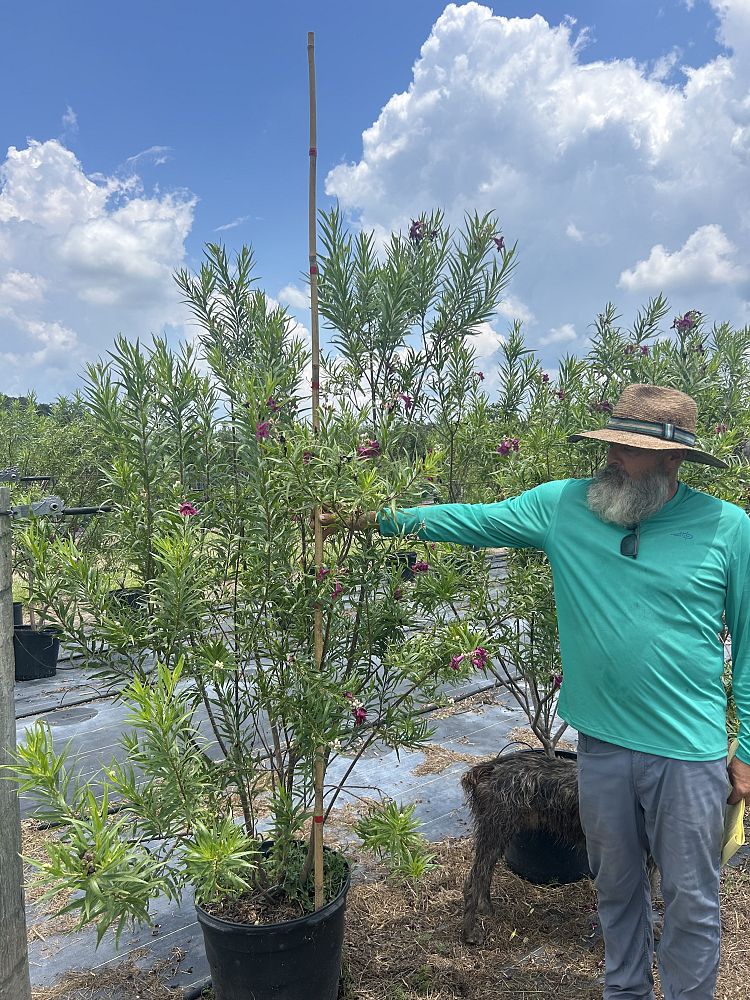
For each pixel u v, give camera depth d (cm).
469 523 207
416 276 232
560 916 270
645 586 184
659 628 182
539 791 247
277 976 197
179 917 275
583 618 194
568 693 203
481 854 253
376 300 226
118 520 204
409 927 263
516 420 334
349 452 190
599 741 196
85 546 233
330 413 198
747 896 284
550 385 345
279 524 194
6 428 730
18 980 188
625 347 337
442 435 287
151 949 256
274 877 221
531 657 281
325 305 223
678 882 187
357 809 350
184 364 208
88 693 525
